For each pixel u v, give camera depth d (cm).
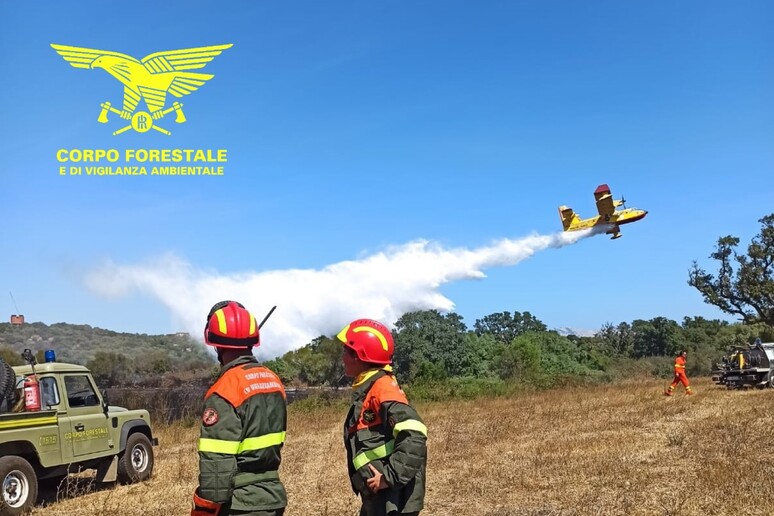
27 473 841
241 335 386
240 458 363
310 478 1005
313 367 4538
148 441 1075
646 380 3769
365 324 425
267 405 373
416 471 382
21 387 910
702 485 821
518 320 7106
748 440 1140
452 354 4453
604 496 807
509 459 1095
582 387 3156
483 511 768
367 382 412
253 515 359
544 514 741
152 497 910
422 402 2630
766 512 704
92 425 974
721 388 2628
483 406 2241
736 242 5444
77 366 992
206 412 361
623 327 6944
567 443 1220
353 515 762
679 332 6512
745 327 6388
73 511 840
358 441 404
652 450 1108
